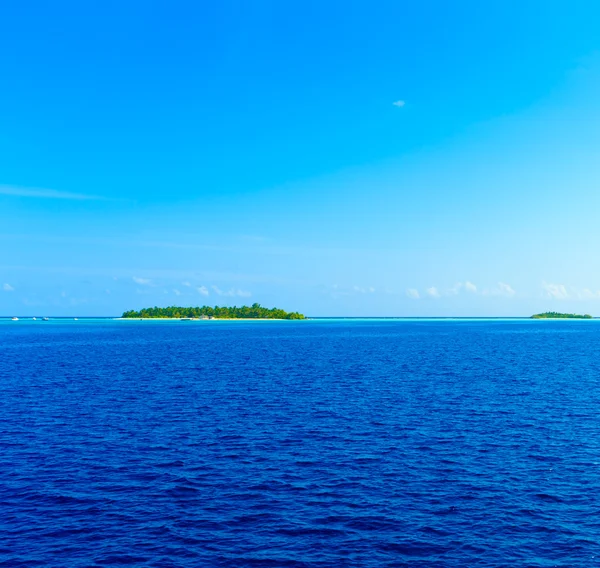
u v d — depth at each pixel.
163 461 30.92
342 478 27.98
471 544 20.62
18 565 19.14
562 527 22.09
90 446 34.06
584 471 29.09
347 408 46.91
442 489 26.34
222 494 25.73
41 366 83.44
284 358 98.00
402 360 93.62
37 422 41.03
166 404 48.84
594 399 51.44
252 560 19.47
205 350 119.38
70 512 23.61
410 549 20.25
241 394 54.78
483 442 35.09
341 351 116.12
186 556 19.78
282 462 30.75
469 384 62.09
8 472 28.86
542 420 41.78
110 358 98.38
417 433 37.59
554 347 129.75
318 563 19.23
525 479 27.80
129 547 20.45
